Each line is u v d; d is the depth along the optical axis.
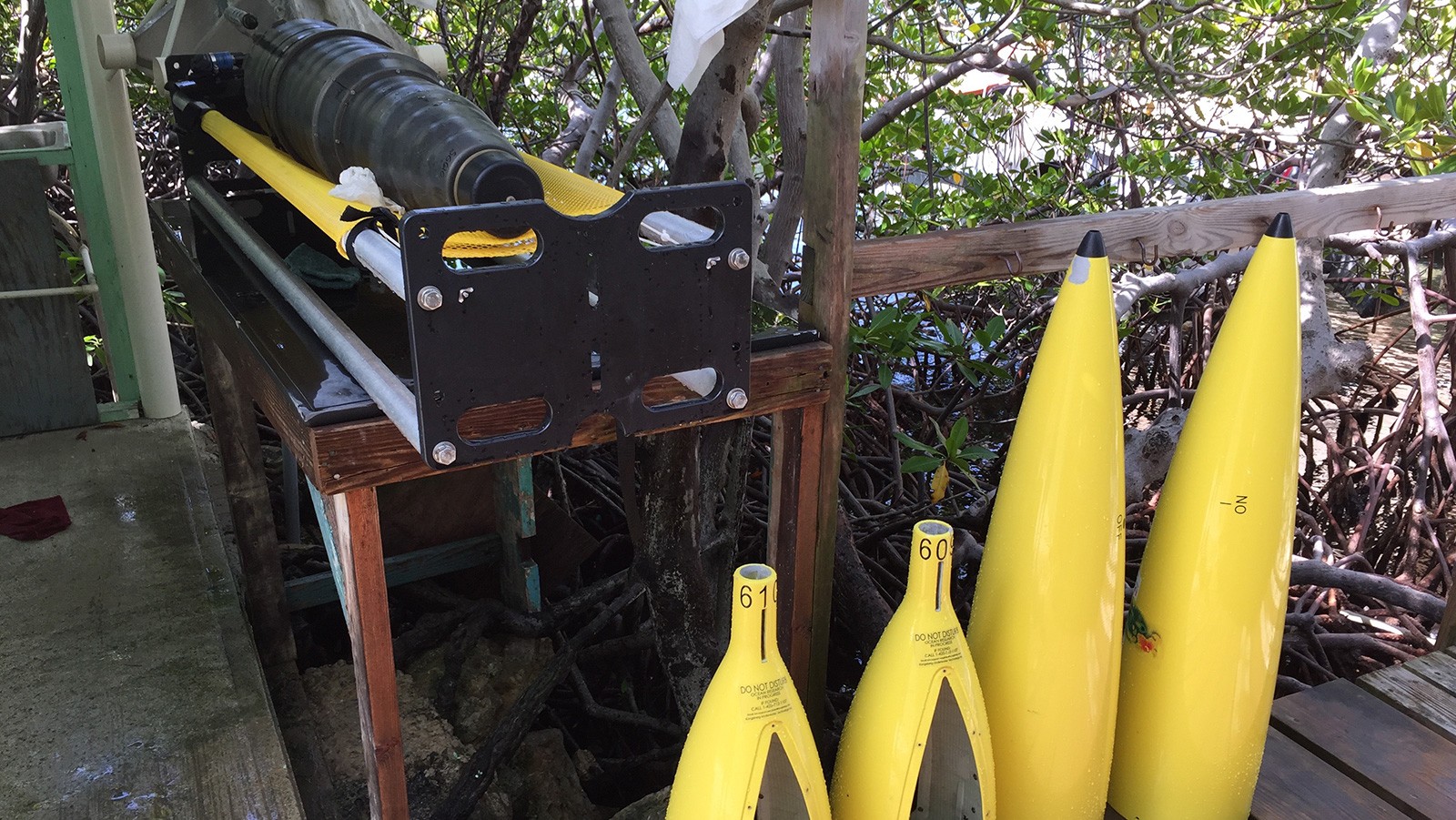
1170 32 3.23
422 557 2.49
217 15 1.84
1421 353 3.43
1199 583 1.34
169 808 1.61
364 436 1.09
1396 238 3.79
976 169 4.26
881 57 3.32
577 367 1.05
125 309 2.89
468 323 0.97
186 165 1.83
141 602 2.16
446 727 2.24
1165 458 2.84
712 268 1.09
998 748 1.36
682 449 1.95
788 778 1.24
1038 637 1.30
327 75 1.39
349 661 2.33
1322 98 3.23
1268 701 1.41
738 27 1.58
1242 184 3.44
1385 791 1.56
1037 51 3.49
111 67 1.91
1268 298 1.26
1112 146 4.13
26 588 2.20
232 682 1.91
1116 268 3.29
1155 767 1.44
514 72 3.03
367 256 1.06
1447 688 1.79
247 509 2.10
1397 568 3.83
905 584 3.23
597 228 1.01
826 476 1.47
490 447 1.03
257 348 1.31
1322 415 4.16
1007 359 4.11
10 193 2.65
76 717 1.81
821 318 1.40
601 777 2.58
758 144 3.50
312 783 1.93
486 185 1.08
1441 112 2.44
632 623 3.06
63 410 2.91
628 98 3.78
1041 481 1.27
